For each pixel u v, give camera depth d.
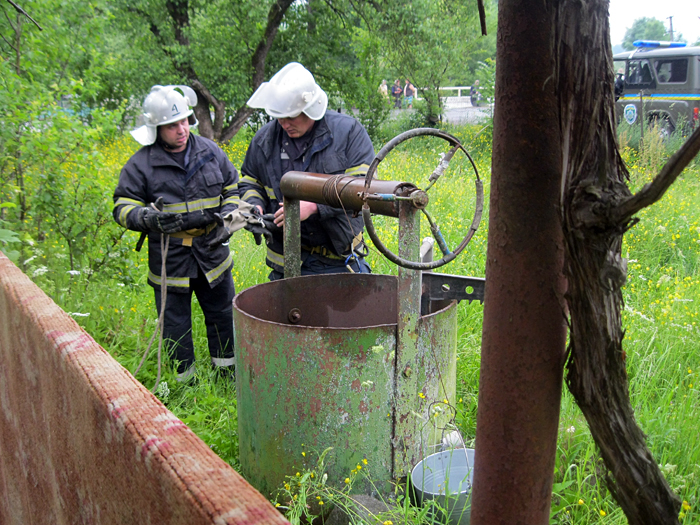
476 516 1.10
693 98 12.42
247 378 2.42
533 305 0.98
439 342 2.38
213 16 15.57
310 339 2.20
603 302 0.91
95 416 1.08
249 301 2.75
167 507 0.82
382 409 2.27
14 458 1.95
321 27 17.00
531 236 0.96
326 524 2.27
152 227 3.27
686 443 2.56
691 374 3.12
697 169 8.71
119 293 4.72
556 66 0.88
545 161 0.94
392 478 2.33
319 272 3.34
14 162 4.57
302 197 2.76
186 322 3.83
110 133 5.41
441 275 2.49
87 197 4.79
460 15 16.86
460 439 2.50
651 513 0.96
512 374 1.00
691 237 5.86
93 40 7.15
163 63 15.38
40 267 4.14
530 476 1.03
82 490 1.26
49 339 1.34
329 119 3.23
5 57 5.43
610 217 0.85
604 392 0.94
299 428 2.29
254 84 16.30
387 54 17.25
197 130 16.14
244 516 0.68
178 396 3.62
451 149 2.13
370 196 2.17
